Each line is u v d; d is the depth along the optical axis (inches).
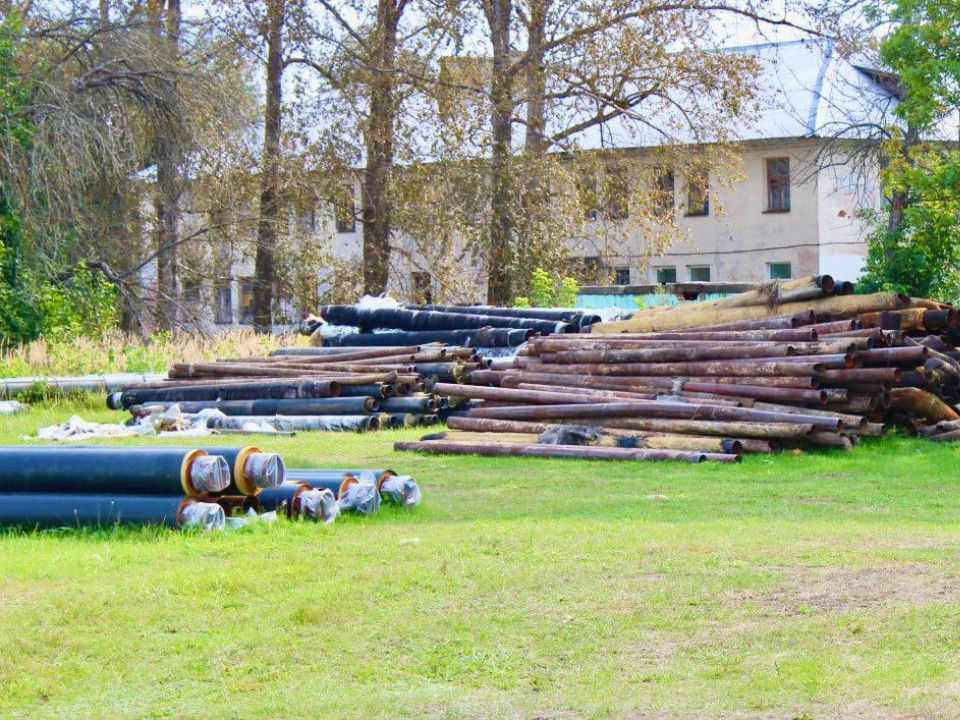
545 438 639.1
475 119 1550.2
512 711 229.5
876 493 481.1
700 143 1620.3
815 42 1563.7
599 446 622.8
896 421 660.1
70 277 1243.8
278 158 1574.8
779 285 727.1
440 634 276.7
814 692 230.4
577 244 1637.6
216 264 1560.0
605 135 2050.9
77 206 1224.8
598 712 226.5
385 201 1615.4
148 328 1376.7
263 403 795.4
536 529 389.4
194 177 1483.8
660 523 404.2
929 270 1288.1
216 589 315.3
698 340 697.6
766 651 256.2
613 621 280.8
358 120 1589.6
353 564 340.5
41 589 318.0
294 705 235.6
